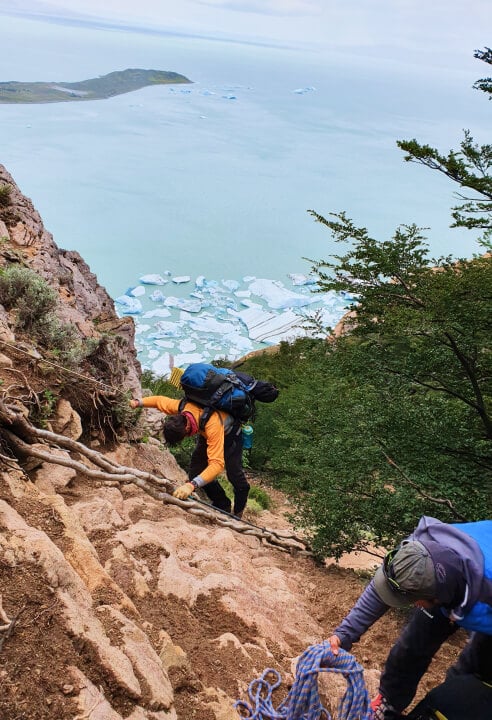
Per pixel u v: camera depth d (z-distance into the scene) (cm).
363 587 561
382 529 691
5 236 1026
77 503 452
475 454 745
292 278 13025
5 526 316
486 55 671
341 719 273
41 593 281
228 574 445
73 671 249
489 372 809
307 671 270
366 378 834
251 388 562
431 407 771
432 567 232
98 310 1127
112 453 642
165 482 569
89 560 341
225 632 363
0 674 237
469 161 738
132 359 1116
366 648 443
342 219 852
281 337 8669
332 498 706
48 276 979
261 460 1548
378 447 723
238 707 298
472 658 274
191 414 536
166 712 266
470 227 788
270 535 669
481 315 749
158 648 312
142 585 368
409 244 841
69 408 564
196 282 10875
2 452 435
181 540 480
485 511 670
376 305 866
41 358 585
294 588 520
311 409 882
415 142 734
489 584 230
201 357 7731
